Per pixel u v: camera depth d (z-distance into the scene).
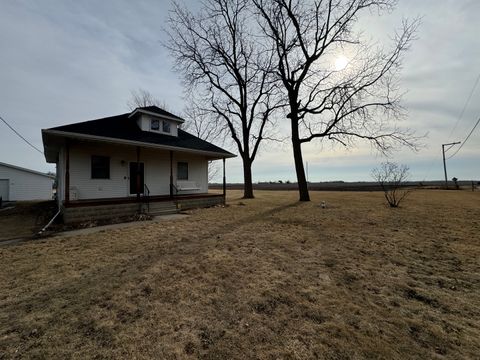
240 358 2.07
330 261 4.53
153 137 12.33
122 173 11.84
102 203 9.17
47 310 2.86
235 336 2.37
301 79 15.61
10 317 2.71
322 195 20.80
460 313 2.82
